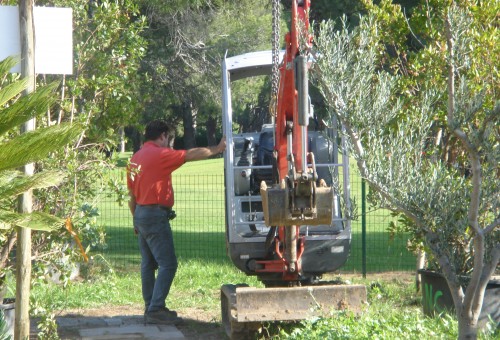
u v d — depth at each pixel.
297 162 7.29
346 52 6.47
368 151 6.24
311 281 9.73
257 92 29.12
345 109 6.23
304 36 6.91
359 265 14.09
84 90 8.98
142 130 10.19
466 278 7.88
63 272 7.96
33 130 6.27
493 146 6.23
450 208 6.30
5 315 7.36
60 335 9.17
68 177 7.50
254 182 10.65
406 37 10.57
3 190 6.02
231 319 8.30
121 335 9.18
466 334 6.28
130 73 9.45
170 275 9.77
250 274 9.93
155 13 25.81
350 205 6.85
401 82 9.52
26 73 6.52
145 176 9.64
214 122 51.91
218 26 28.09
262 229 9.87
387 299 10.67
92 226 7.91
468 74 8.27
